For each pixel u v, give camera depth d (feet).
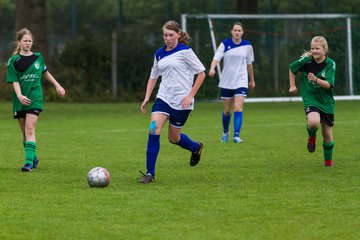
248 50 100.12
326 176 69.36
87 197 59.00
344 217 51.65
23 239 46.52
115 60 193.06
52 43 223.92
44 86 192.24
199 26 182.19
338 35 186.91
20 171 74.02
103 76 193.98
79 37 195.93
